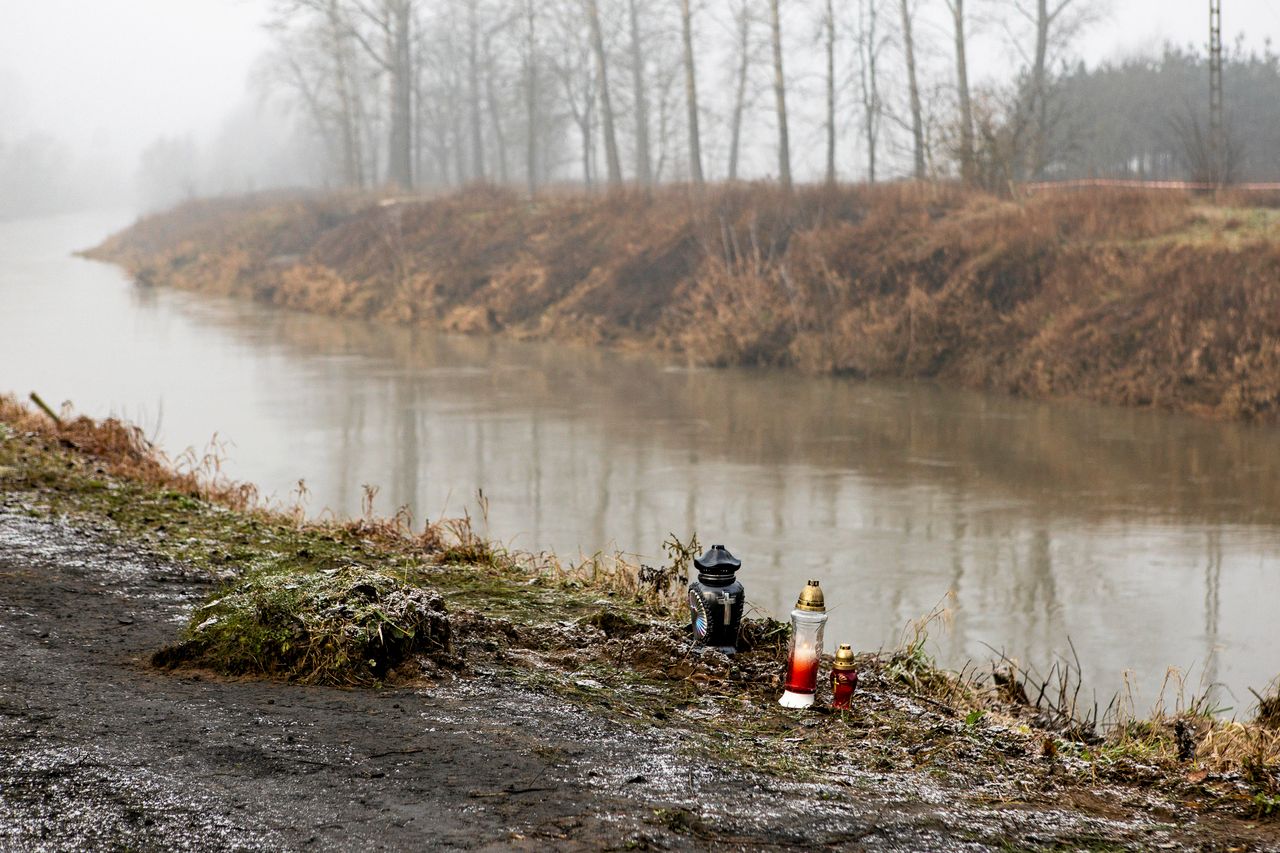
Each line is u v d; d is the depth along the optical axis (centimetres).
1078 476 1645
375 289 4375
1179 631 1005
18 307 4244
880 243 3072
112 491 866
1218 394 2189
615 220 4078
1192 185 3291
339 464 1695
